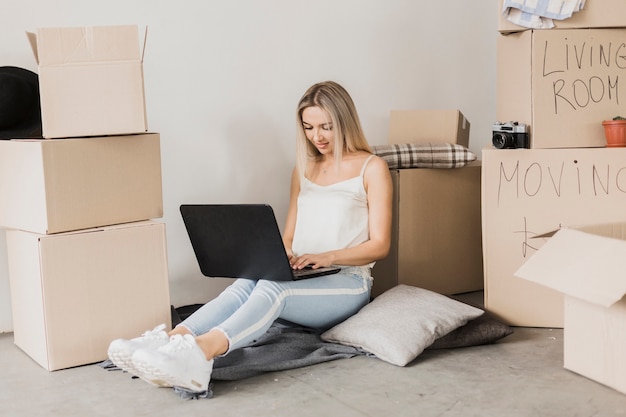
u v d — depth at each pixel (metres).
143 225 2.42
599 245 2.11
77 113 2.26
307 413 1.94
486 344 2.49
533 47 2.56
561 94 2.61
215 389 2.13
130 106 2.29
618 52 2.64
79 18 2.77
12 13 2.66
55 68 2.23
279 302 2.29
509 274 2.67
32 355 2.43
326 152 2.72
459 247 3.14
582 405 1.95
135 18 2.87
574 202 2.63
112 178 2.36
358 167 2.68
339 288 2.49
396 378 2.18
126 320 2.42
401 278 3.00
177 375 1.97
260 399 2.05
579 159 2.61
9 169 2.40
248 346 2.45
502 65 2.75
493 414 1.91
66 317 2.31
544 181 2.62
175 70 2.96
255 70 3.14
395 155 2.98
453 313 2.45
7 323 2.76
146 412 1.98
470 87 3.75
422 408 1.96
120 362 2.01
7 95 2.40
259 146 3.18
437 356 2.38
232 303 2.31
